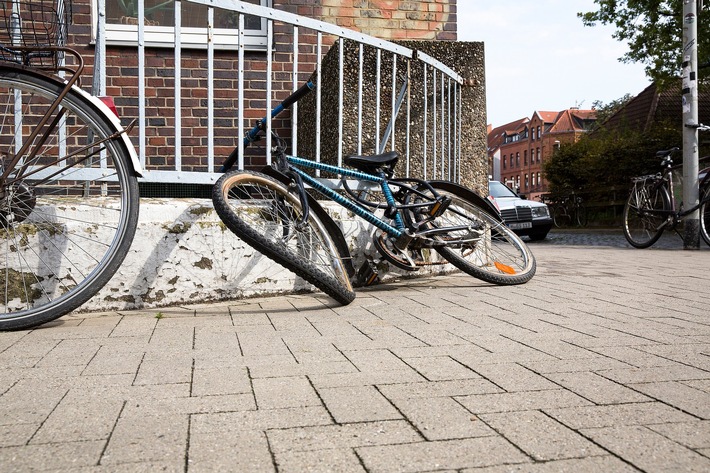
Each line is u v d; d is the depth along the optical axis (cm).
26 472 150
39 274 337
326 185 445
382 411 191
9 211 325
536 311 356
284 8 654
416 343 278
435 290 439
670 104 3334
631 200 996
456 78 553
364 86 520
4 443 167
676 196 956
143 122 383
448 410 191
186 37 624
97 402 199
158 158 620
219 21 633
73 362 245
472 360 249
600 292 430
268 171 391
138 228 363
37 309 302
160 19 624
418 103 542
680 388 212
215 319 332
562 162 2895
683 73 923
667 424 179
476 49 573
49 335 292
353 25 672
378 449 163
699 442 167
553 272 564
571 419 184
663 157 946
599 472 150
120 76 616
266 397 204
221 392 209
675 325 316
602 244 1184
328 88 532
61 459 157
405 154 538
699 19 1767
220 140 629
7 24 359
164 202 380
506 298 403
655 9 1864
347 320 329
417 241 438
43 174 334
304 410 192
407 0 685
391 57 529
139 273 363
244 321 327
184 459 157
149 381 221
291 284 413
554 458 157
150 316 341
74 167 349
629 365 242
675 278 513
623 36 1942
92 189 368
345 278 387
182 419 184
